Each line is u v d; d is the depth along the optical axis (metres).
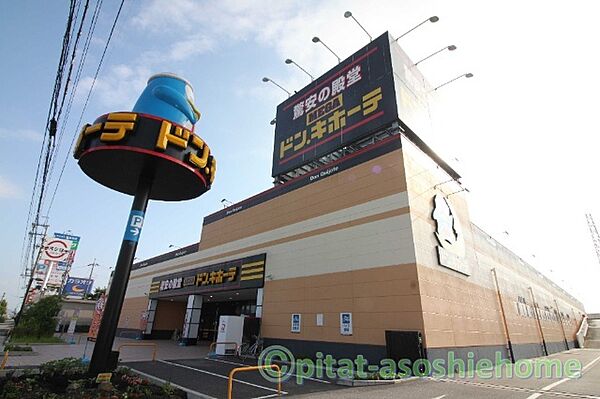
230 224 28.59
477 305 20.56
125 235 9.88
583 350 38.53
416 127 21.02
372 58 22.66
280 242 22.92
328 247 19.50
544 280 44.44
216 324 33.78
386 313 15.59
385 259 16.55
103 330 9.09
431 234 17.95
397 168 17.78
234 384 11.64
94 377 8.58
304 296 19.69
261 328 21.64
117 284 9.48
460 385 12.01
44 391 7.77
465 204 24.45
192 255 32.22
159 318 36.56
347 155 20.73
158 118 9.73
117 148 9.13
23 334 28.50
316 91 26.12
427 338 14.20
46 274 53.88
